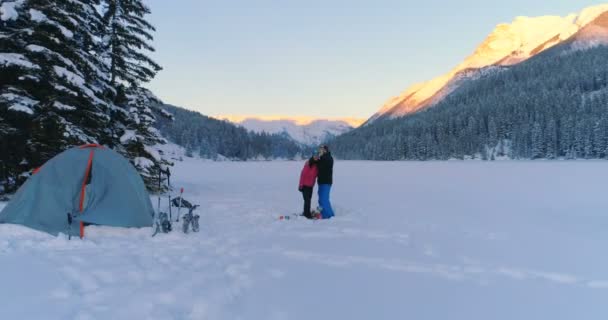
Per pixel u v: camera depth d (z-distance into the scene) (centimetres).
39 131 1191
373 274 604
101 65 1503
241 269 619
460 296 517
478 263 670
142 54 1652
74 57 1276
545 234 915
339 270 622
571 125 9925
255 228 956
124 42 1620
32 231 775
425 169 5194
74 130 1252
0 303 456
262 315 450
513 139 11094
